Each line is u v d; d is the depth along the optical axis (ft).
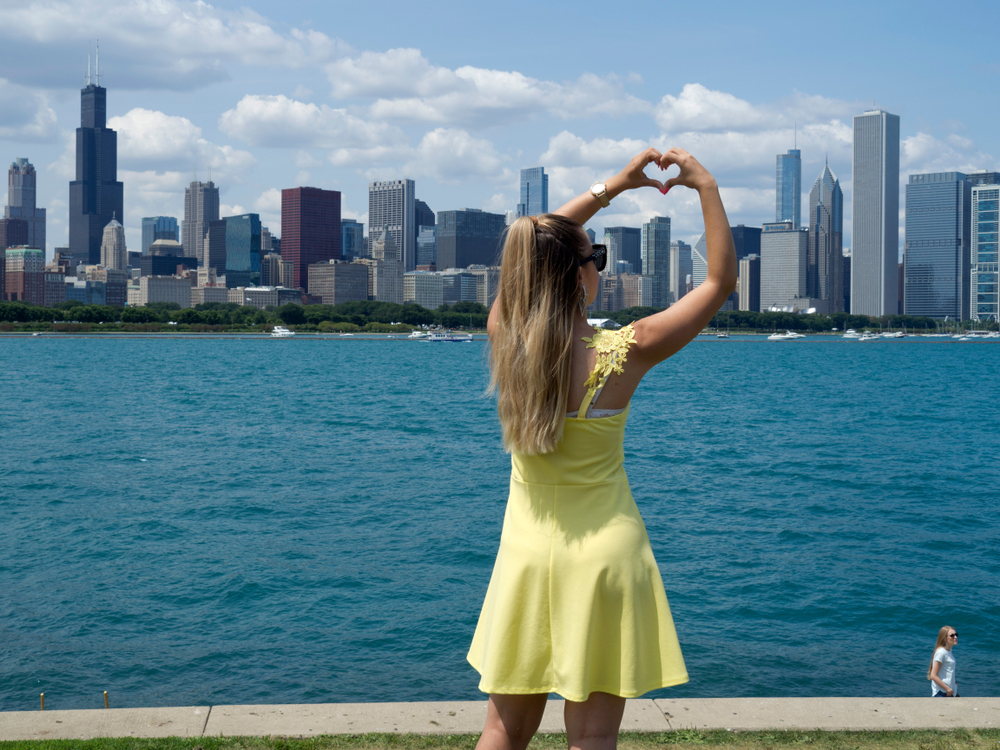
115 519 68.54
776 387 258.16
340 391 229.25
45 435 129.70
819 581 50.75
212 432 134.82
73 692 35.42
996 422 156.56
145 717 16.61
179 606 46.44
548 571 8.54
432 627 43.21
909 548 59.41
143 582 50.65
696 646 40.55
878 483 88.28
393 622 43.96
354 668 38.06
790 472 96.02
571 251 8.34
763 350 639.76
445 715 16.71
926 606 46.42
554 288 8.24
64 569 53.52
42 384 244.42
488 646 8.84
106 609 45.68
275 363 385.09
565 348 8.24
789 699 17.46
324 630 42.80
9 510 72.18
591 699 8.53
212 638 41.65
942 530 65.31
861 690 35.70
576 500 8.57
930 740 15.78
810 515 71.05
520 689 8.60
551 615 8.53
